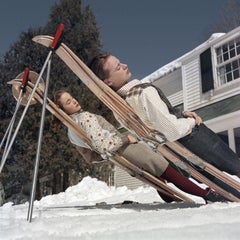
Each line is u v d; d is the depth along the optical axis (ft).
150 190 20.40
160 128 7.39
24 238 4.25
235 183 8.61
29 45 54.85
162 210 7.26
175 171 10.07
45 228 5.04
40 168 40.40
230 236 3.31
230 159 8.36
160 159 9.95
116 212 7.75
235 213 5.01
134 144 9.82
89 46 57.52
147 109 7.35
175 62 39.68
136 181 40.29
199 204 9.57
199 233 3.55
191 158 8.03
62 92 9.77
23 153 45.16
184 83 37.22
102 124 9.45
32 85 8.72
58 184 41.86
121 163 10.14
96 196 23.26
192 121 7.55
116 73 7.86
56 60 49.85
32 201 6.00
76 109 9.69
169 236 3.58
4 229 4.96
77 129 9.87
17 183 46.34
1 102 50.65
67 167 39.96
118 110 8.16
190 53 36.65
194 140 7.75
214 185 8.75
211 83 33.22
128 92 7.62
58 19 59.06
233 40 32.22
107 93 7.86
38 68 53.57
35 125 41.06
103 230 4.57
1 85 51.60
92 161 10.96
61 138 39.96
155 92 7.48
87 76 7.95
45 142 40.09
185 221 4.60
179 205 9.41
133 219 5.27
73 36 56.95
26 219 6.36
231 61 31.86
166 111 7.34
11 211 9.04
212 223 4.24
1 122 46.29
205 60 34.47
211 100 32.78
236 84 30.63
